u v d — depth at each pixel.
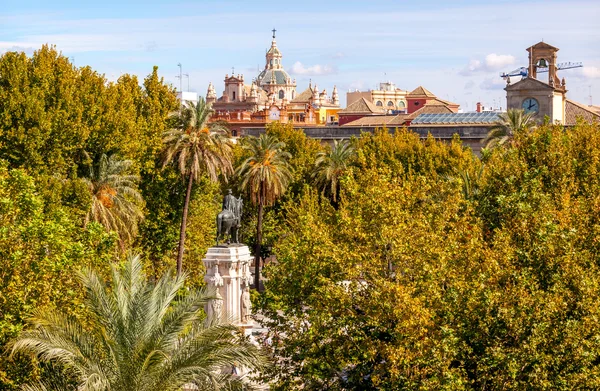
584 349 32.28
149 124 79.50
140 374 29.41
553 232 36.72
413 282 34.56
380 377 34.09
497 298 32.66
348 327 35.56
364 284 36.75
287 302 38.41
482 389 32.56
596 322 32.44
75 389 32.22
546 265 36.00
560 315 33.19
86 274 31.80
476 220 44.41
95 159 69.88
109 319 30.58
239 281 55.97
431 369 31.73
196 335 31.12
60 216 40.59
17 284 34.19
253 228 97.50
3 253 34.78
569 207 42.09
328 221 46.16
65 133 65.38
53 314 31.05
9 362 32.53
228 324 31.66
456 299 33.38
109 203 65.94
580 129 57.38
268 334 38.62
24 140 62.66
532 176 48.34
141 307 30.58
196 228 83.19
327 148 112.81
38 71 67.56
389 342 33.69
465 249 36.59
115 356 29.70
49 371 32.47
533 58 139.50
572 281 34.94
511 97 133.50
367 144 103.38
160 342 30.00
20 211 39.38
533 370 31.77
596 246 39.62
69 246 36.66
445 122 139.50
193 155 74.44
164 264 80.81
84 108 69.06
